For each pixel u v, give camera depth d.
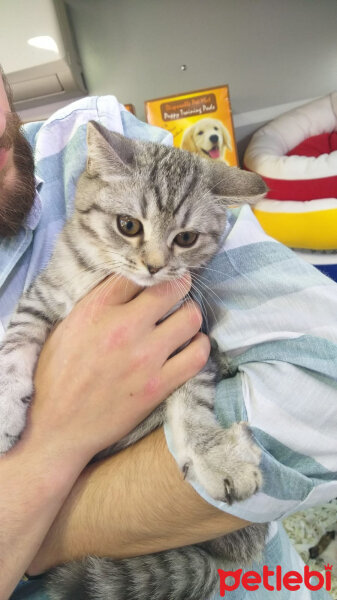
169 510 0.19
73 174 0.29
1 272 0.27
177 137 0.49
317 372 0.19
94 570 0.21
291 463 0.19
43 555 0.22
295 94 0.56
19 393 0.22
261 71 0.53
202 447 0.20
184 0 0.48
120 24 0.49
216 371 0.23
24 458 0.21
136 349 0.22
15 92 0.46
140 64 0.52
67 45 0.45
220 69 0.53
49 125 0.31
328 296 0.20
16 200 0.26
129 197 0.25
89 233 0.26
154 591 0.22
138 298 0.23
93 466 0.23
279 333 0.20
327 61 0.53
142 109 0.54
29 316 0.26
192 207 0.26
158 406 0.23
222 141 0.49
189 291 0.25
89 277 0.26
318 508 0.45
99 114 0.31
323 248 0.53
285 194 0.52
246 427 0.19
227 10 0.49
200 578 0.23
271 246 0.23
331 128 0.55
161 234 0.25
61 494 0.21
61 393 0.21
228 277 0.23
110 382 0.21
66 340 0.22
